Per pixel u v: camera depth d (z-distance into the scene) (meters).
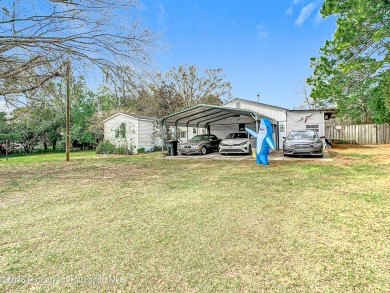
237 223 3.56
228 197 5.01
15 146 23.66
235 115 17.25
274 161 11.01
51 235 3.26
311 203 4.46
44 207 4.57
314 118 16.91
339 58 11.46
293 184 6.10
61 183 6.95
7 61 6.66
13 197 5.37
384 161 9.73
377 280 2.15
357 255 2.59
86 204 4.73
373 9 9.00
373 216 3.71
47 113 9.05
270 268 2.38
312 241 2.94
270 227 3.39
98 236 3.20
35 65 6.85
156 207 4.44
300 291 2.03
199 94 29.75
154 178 7.50
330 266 2.39
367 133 20.66
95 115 24.88
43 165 11.41
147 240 3.05
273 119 16.80
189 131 23.95
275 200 4.71
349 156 11.95
